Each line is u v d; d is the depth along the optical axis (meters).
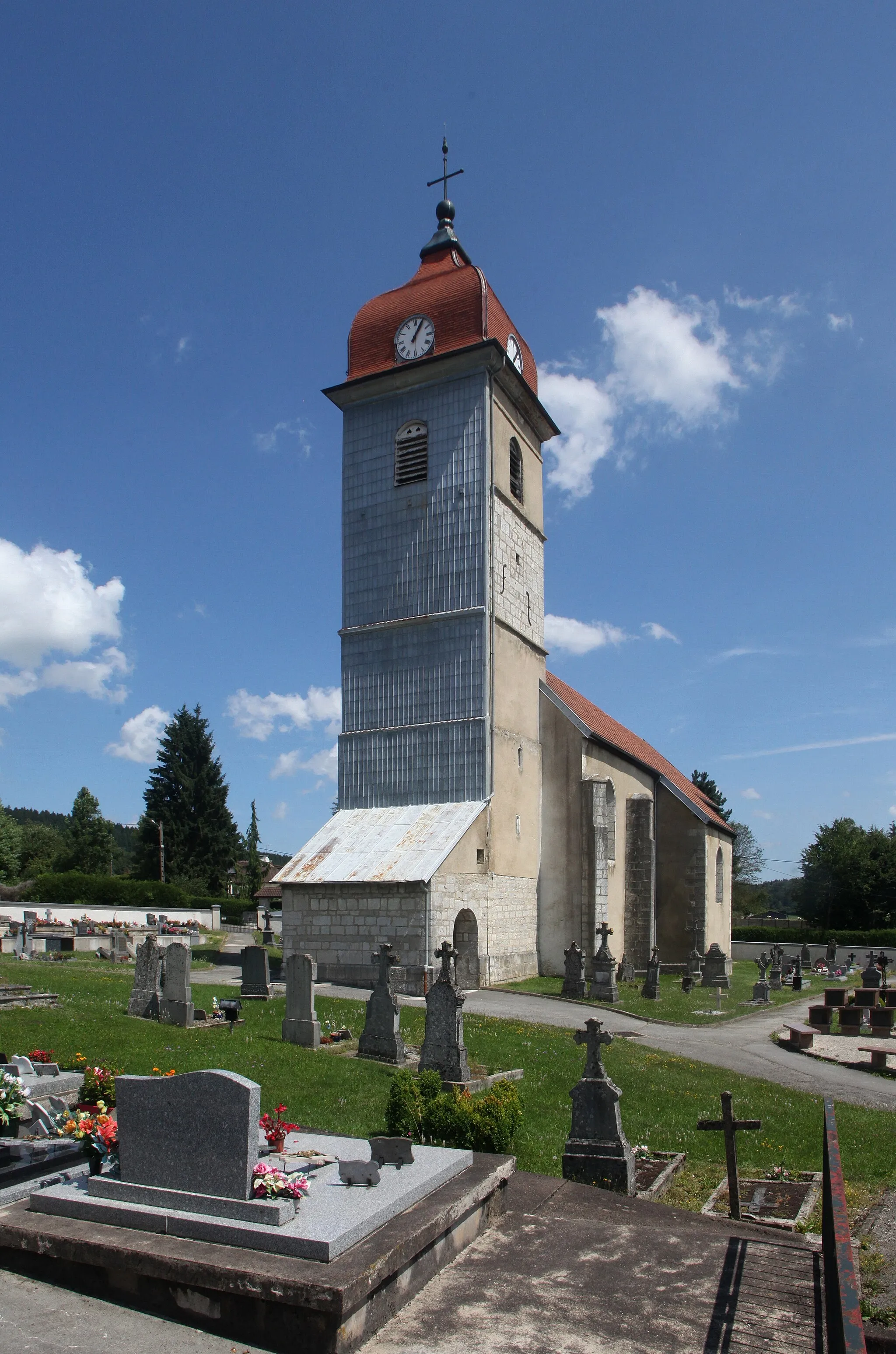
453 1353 5.96
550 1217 8.55
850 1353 3.94
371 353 36.16
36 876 78.69
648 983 31.12
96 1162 7.48
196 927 48.47
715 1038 23.70
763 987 32.03
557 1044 19.92
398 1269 6.41
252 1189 6.74
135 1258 6.31
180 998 18.59
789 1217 10.35
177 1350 5.81
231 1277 5.98
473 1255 7.54
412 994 27.55
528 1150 12.12
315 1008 21.48
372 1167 7.35
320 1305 5.73
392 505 35.28
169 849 68.31
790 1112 15.53
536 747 36.91
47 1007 18.81
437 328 34.75
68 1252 6.57
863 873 67.25
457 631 33.44
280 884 30.14
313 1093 14.02
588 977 34.78
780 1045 23.02
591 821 36.03
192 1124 6.95
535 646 37.28
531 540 37.91
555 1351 6.02
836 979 44.41
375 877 28.61
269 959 27.62
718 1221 9.47
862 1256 9.05
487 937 31.62
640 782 44.34
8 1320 6.12
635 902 41.00
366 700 34.88
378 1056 16.89
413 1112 11.30
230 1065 15.03
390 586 34.94
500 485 34.88
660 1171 12.11
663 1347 6.14
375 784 34.09
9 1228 6.84
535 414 38.06
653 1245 7.86
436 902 28.34
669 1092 16.39
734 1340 6.24
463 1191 7.68
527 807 35.69
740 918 91.06
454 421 34.41
